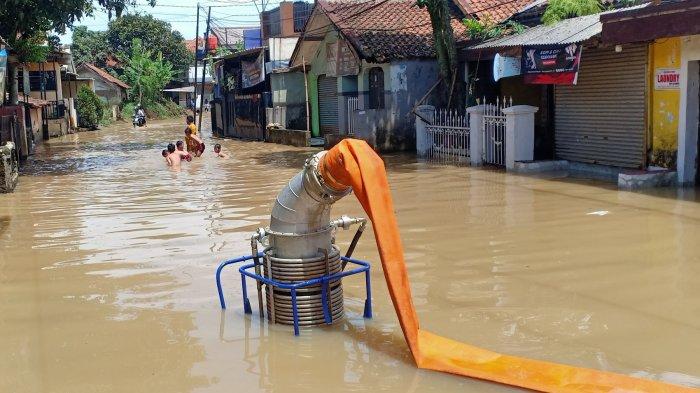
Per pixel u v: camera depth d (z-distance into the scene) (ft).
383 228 15.97
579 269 23.31
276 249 18.26
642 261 24.02
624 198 36.47
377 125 68.80
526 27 59.26
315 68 89.04
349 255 19.72
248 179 51.26
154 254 27.40
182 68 233.14
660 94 42.01
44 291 22.80
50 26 81.10
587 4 54.03
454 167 53.26
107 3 80.12
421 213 34.27
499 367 15.14
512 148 49.65
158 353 17.02
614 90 46.78
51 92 129.29
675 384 14.28
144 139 108.88
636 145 44.96
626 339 16.97
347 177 16.33
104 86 182.29
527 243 27.22
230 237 30.12
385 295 21.21
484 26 62.95
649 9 37.88
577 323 18.19
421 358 15.72
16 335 18.74
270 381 15.14
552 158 53.42
